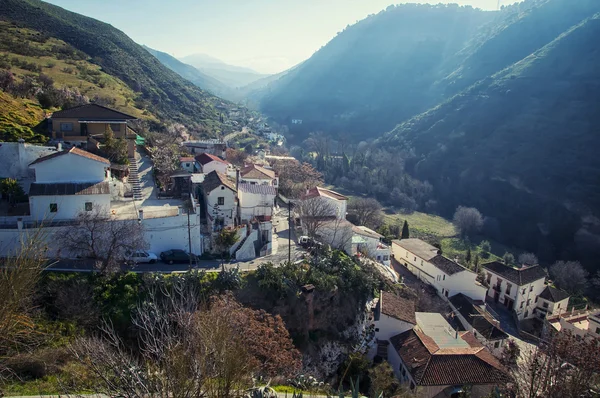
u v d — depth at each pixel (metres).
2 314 12.42
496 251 79.56
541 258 79.19
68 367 19.64
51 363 19.92
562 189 86.06
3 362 16.95
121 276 29.58
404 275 51.72
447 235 83.00
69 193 32.91
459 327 42.88
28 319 15.99
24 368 19.30
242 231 38.69
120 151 45.56
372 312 37.34
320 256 38.84
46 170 34.09
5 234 29.11
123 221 32.75
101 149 45.19
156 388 11.72
